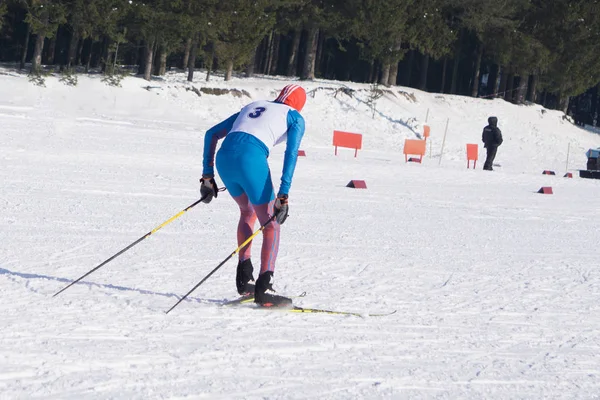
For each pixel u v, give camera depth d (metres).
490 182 41.22
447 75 136.00
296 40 105.50
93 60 106.94
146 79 80.06
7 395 6.65
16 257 13.48
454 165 64.62
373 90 89.12
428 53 99.44
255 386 7.41
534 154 91.88
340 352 8.95
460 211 27.47
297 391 7.38
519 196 35.06
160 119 68.06
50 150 33.47
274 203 11.12
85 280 12.05
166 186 26.28
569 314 12.25
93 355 7.95
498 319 11.53
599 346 10.20
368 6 88.19
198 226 19.08
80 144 37.19
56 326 9.01
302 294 12.43
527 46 99.00
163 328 9.34
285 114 11.36
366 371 8.24
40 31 74.38
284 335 9.49
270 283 11.06
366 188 32.47
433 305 12.26
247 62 90.19
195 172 31.23
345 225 21.47
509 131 98.12
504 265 16.86
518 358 9.32
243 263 11.59
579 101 153.25
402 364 8.65
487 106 103.06
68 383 7.05
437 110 97.44
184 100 76.50
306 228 20.28
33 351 7.91
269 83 88.69
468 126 94.88
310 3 89.19
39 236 15.84
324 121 83.06
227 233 18.38
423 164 53.69
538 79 114.25
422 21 91.56
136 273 13.02
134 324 9.43
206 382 7.41
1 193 21.39
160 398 6.84
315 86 89.56
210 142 11.88
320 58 115.44
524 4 100.38
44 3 73.81
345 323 10.49
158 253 15.09
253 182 11.06
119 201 22.08
